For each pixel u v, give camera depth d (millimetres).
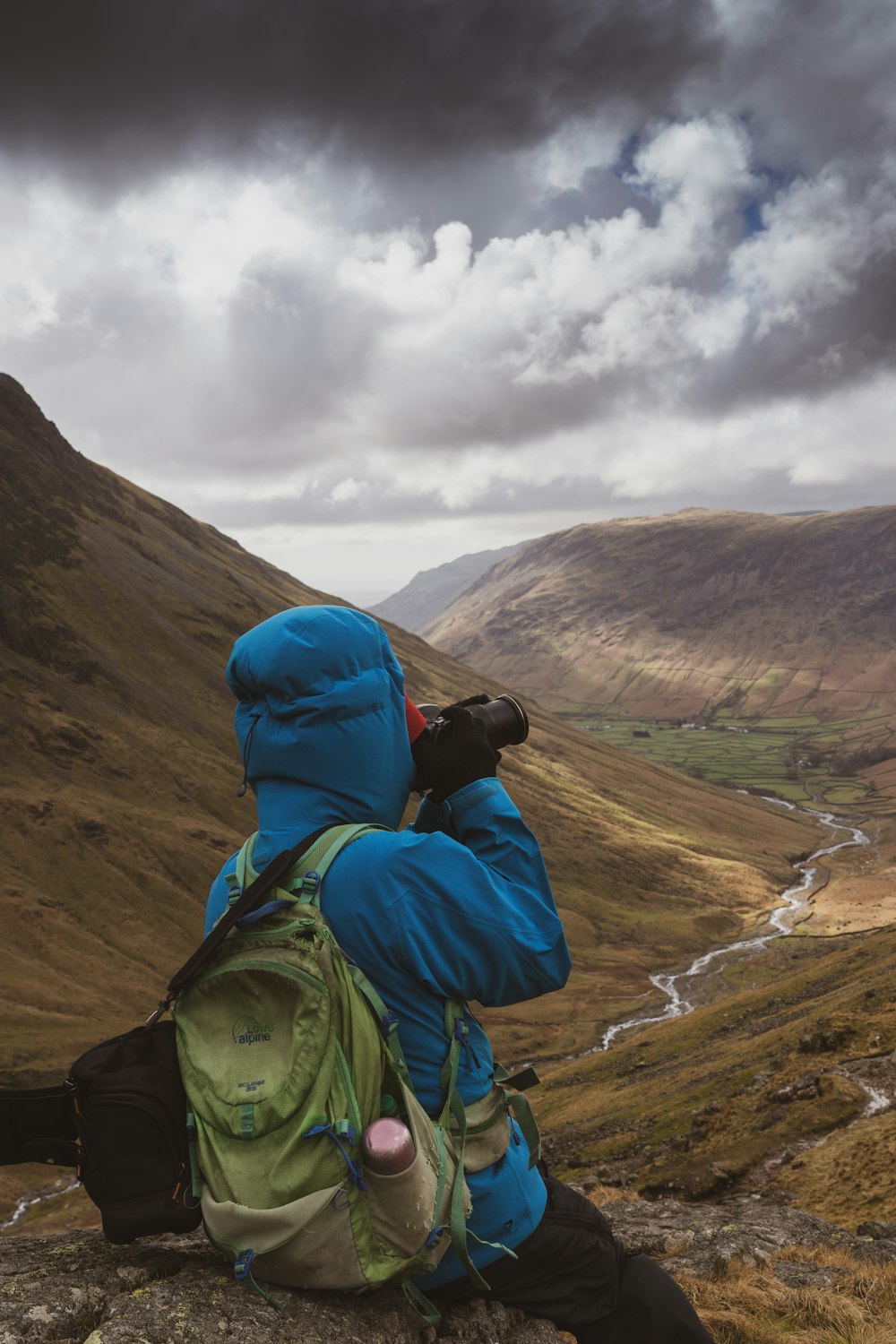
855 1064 41312
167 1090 2381
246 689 2771
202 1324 2512
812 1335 4938
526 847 2635
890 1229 8773
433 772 2723
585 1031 142500
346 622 2713
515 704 2955
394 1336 2658
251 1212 2250
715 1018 92062
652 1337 2891
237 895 2566
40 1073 124000
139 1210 2258
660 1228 7828
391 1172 2240
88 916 175750
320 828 2586
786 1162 32219
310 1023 2299
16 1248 3434
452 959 2406
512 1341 2936
